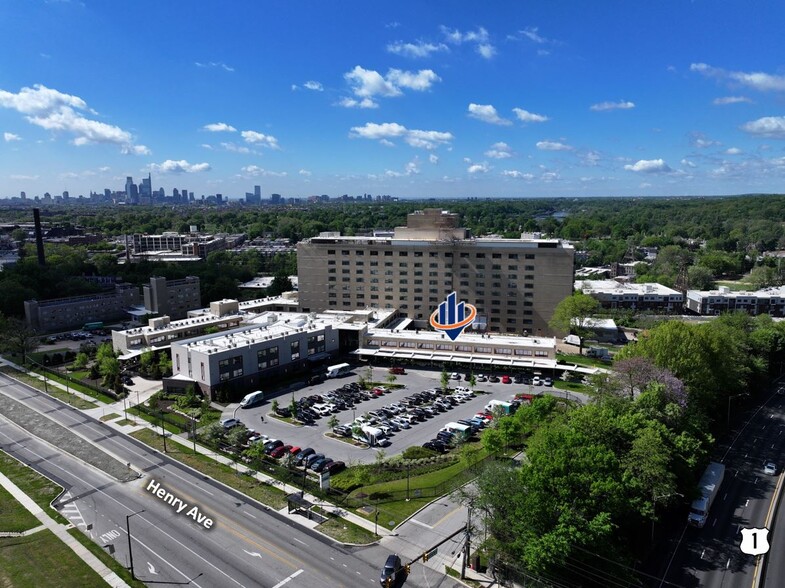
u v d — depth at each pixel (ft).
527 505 214.48
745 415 426.92
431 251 636.07
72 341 623.36
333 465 310.04
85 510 270.26
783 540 261.44
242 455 327.47
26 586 213.66
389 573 216.54
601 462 228.22
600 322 651.66
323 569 225.35
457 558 233.76
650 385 314.35
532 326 620.49
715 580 230.48
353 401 420.36
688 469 275.80
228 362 431.84
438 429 369.71
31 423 382.42
